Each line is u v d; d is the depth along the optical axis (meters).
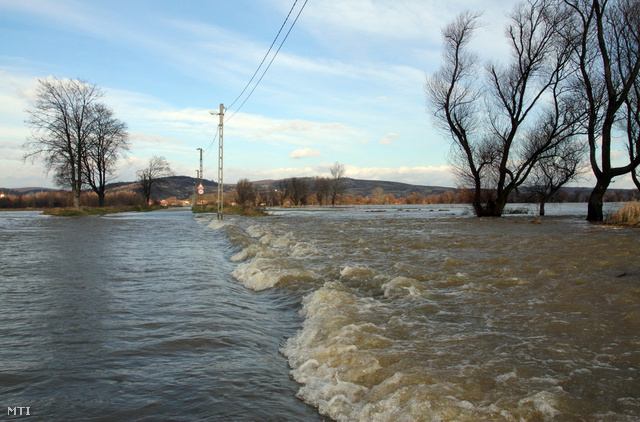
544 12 28.05
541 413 3.17
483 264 10.30
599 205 27.05
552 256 11.31
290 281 8.52
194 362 4.43
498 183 34.53
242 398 3.61
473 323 5.53
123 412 3.28
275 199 121.06
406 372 3.89
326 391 3.73
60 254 12.95
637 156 24.41
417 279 8.55
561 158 32.62
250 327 5.82
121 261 11.71
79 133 45.66
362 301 6.67
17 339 5.00
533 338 4.90
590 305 6.31
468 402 3.30
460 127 33.66
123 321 5.86
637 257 10.79
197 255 13.41
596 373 3.90
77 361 4.35
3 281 8.59
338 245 14.84
